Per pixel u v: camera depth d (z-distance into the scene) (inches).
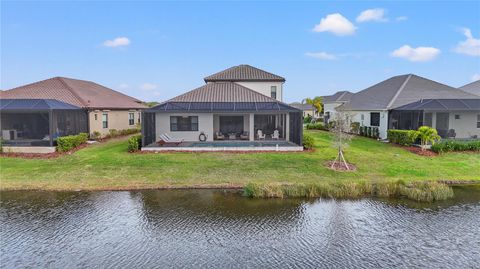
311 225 458.3
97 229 431.5
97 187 610.2
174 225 449.1
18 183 625.0
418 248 391.2
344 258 364.2
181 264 346.3
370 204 552.7
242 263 350.3
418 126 1031.6
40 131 1135.0
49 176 670.5
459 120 1152.2
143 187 611.8
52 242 393.4
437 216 496.7
